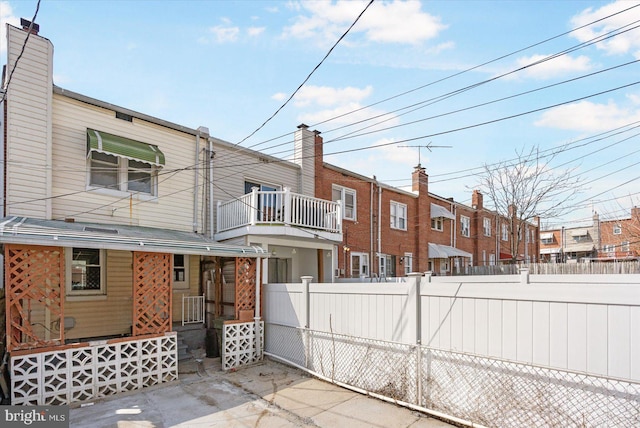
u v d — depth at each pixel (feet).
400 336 19.85
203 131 37.29
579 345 13.85
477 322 16.79
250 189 41.93
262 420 17.51
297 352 26.35
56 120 28.50
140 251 23.02
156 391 21.80
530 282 32.12
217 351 30.25
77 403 19.60
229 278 34.60
